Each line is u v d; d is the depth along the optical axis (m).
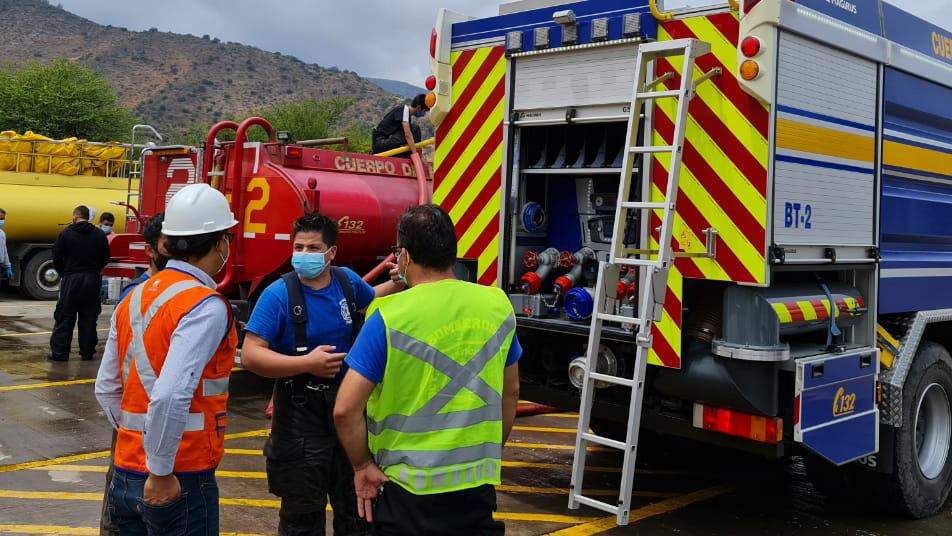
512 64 4.98
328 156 7.98
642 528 4.73
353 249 7.82
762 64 3.93
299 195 7.28
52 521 4.50
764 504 5.30
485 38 5.16
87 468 5.51
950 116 5.62
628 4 4.50
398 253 2.72
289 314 3.38
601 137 4.85
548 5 4.99
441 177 5.42
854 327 4.88
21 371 8.69
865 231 4.74
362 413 2.51
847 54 4.53
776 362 4.11
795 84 4.12
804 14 4.12
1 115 35.72
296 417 3.34
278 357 3.26
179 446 2.63
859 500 5.10
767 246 3.97
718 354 4.09
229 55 145.12
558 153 5.07
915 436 5.00
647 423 4.58
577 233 5.23
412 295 2.57
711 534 4.68
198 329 2.62
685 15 4.25
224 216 2.88
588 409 4.13
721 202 4.12
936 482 5.18
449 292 2.60
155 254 3.21
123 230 15.70
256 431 6.65
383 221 7.96
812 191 4.28
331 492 3.48
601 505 3.96
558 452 6.41
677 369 4.32
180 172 8.76
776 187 4.02
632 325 4.40
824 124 4.35
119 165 16.12
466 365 2.55
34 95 36.31
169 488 2.56
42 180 15.09
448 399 2.52
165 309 2.66
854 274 4.89
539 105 4.86
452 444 2.49
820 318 4.40
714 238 4.12
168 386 2.49
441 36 5.31
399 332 2.50
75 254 9.28
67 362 9.30
